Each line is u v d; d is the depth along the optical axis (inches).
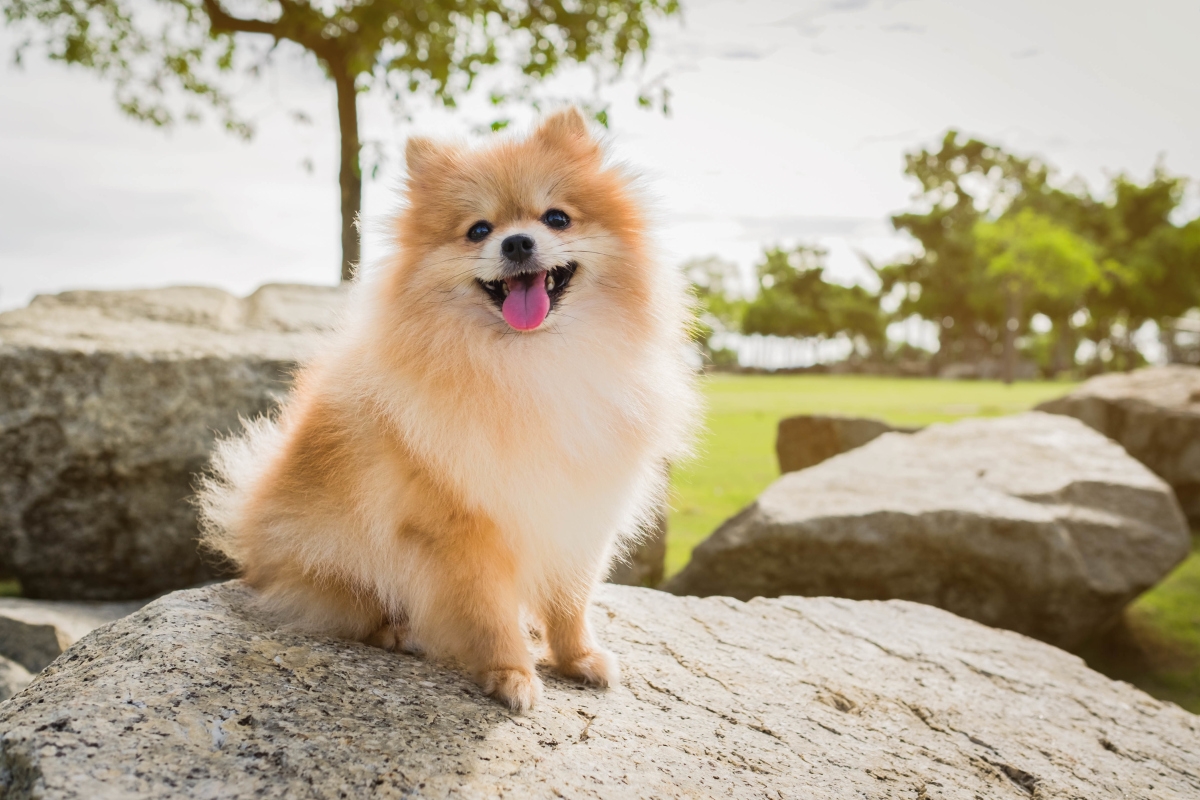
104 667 21.5
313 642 24.1
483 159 26.7
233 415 44.3
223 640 23.1
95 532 43.2
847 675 28.3
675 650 28.2
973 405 171.0
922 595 45.2
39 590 43.5
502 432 23.6
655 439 25.4
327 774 19.4
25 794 18.3
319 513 25.1
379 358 24.8
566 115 28.3
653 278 26.4
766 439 119.7
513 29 71.9
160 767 18.8
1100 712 29.1
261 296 58.4
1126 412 78.7
